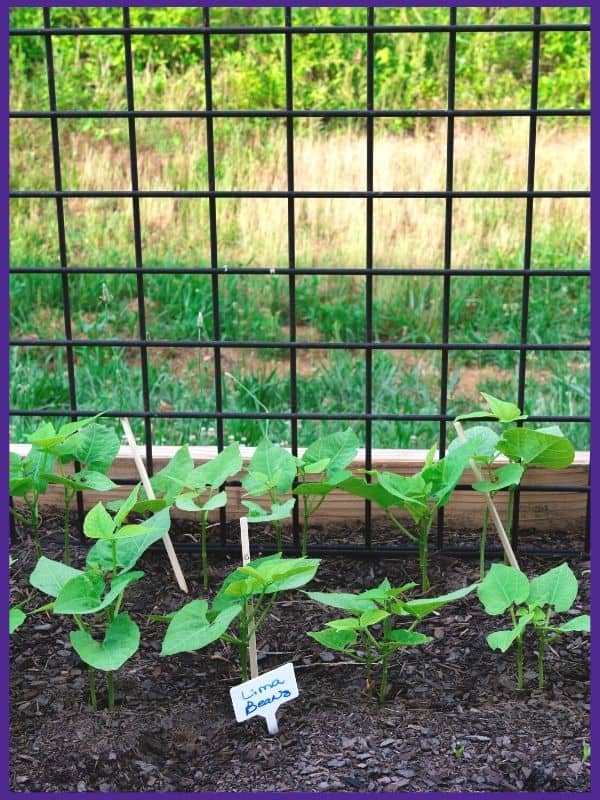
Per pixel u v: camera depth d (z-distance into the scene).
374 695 1.29
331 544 1.63
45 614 1.47
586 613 1.45
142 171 3.33
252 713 1.21
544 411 2.20
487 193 1.50
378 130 3.61
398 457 1.68
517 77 3.78
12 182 3.30
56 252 2.99
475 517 1.68
